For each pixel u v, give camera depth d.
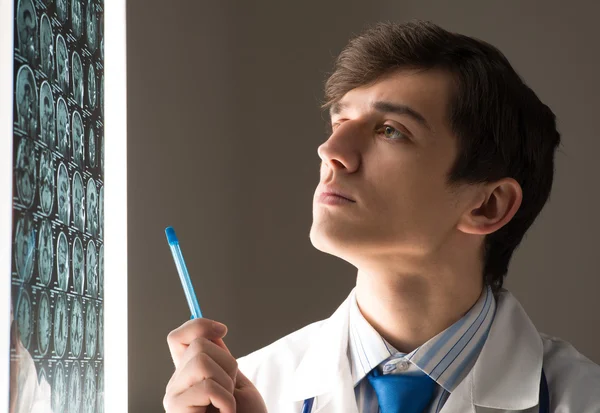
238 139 1.77
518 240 1.15
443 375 1.03
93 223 1.23
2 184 0.86
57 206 1.03
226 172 1.75
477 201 1.04
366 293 1.07
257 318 1.75
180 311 1.61
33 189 0.93
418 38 1.04
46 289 0.97
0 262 0.85
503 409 1.02
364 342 1.07
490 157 1.05
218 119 1.75
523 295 1.83
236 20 1.81
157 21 1.68
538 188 1.15
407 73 1.02
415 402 1.01
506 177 1.07
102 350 1.26
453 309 1.06
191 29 1.73
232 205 1.75
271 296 1.76
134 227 1.60
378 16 1.88
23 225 0.89
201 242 1.69
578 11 1.89
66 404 1.04
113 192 1.47
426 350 1.03
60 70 1.07
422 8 1.88
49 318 0.98
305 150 1.82
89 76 1.24
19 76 0.90
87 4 1.24
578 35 1.88
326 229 0.96
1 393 0.83
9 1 0.89
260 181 1.78
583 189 1.85
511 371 1.04
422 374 1.04
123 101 1.51
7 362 0.84
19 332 0.87
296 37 1.85
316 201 0.99
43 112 0.98
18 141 0.89
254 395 0.96
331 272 1.80
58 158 1.04
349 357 1.10
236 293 1.73
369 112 1.01
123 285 1.46
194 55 1.73
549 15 1.89
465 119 1.02
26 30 0.93
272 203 1.79
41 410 0.93
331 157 0.96
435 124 1.00
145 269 1.60
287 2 1.85
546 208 1.85
